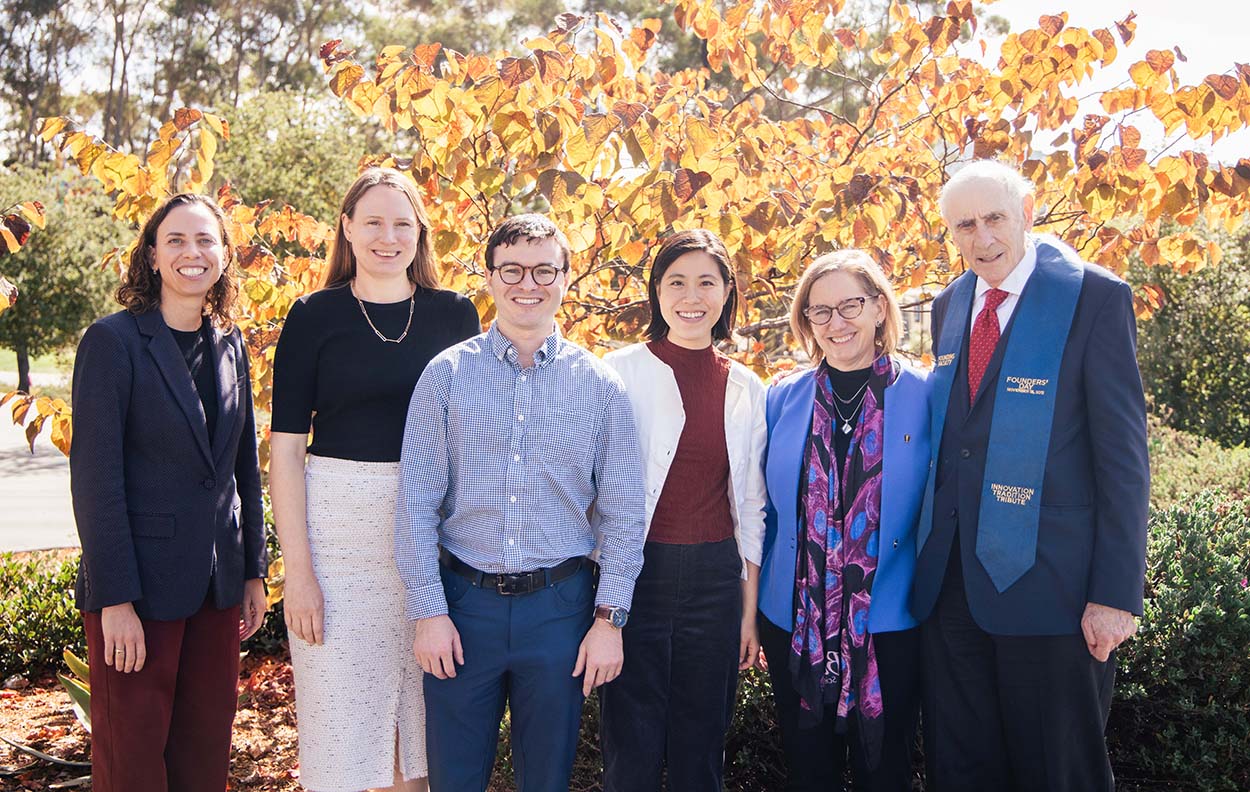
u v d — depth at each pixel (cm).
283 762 412
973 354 287
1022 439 268
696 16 462
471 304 307
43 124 379
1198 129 378
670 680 287
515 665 263
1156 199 399
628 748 283
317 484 284
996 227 276
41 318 2034
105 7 3966
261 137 2000
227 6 3728
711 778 289
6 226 383
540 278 265
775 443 306
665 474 286
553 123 349
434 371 267
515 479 261
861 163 443
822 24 452
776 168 494
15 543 949
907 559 294
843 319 293
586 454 269
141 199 393
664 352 298
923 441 294
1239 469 716
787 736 305
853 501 293
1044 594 266
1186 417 1187
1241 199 425
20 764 401
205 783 291
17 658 525
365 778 285
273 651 567
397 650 290
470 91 362
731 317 311
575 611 268
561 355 273
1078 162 396
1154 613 358
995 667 281
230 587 288
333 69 379
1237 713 350
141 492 271
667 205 345
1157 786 353
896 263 456
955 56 475
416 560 260
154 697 275
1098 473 263
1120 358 262
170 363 276
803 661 295
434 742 265
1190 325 1188
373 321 288
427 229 306
